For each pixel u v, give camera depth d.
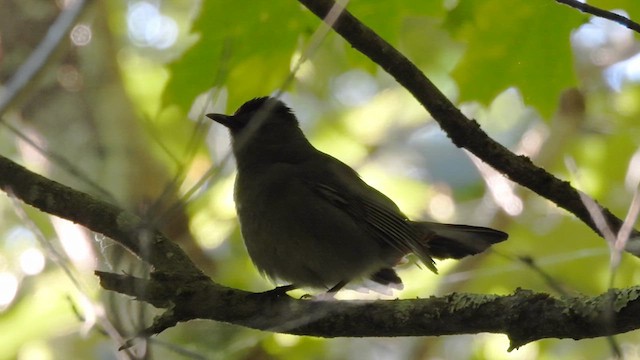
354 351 16.52
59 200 8.27
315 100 19.08
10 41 12.64
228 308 7.48
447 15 9.46
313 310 7.51
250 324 7.51
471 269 14.46
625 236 5.90
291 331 7.54
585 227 14.58
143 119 13.82
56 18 12.71
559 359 16.09
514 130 20.20
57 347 14.34
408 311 7.31
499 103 20.06
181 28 20.28
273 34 9.33
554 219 15.28
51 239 14.70
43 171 12.02
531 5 9.34
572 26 9.38
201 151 14.78
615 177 15.73
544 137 16.48
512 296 7.07
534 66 9.60
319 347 14.05
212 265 13.69
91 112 12.28
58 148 12.02
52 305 14.08
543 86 9.66
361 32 7.68
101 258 10.97
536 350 15.66
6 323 14.09
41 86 12.23
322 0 7.55
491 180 13.64
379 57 7.73
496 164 7.96
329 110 19.14
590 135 16.08
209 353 11.89
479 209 17.12
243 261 14.92
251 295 7.55
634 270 14.15
